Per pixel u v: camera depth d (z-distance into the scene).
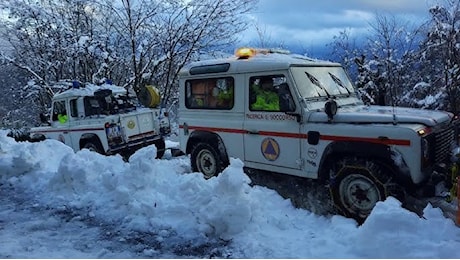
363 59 10.32
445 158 4.97
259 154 5.97
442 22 9.98
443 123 5.01
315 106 5.51
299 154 5.45
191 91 7.05
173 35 14.52
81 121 9.52
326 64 6.23
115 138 8.98
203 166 7.01
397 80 10.77
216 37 14.56
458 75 9.17
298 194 5.75
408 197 4.76
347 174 4.90
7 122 21.89
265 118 5.87
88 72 15.70
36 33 16.06
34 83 15.92
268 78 5.82
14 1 15.05
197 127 6.95
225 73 6.37
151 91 10.15
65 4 15.64
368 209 4.78
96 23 15.56
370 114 4.96
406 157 4.49
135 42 14.79
